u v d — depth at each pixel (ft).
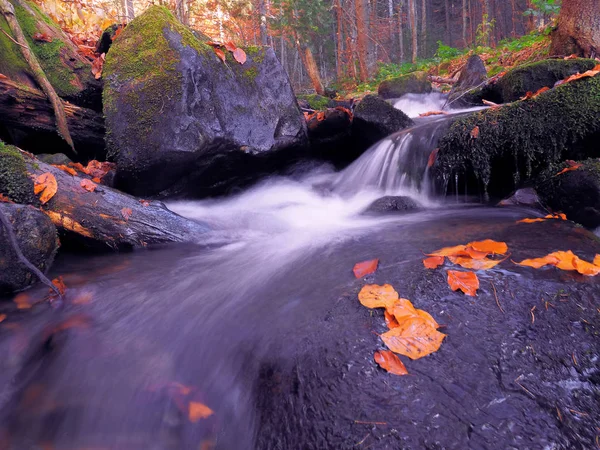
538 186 11.94
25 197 10.27
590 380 5.08
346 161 19.58
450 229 9.74
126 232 10.84
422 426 4.53
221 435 5.35
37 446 5.67
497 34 83.97
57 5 30.25
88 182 11.11
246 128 14.75
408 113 29.04
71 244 10.94
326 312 6.39
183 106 13.24
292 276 8.12
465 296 6.37
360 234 10.23
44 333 7.43
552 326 5.74
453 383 4.99
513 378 5.03
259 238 11.54
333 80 70.90
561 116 11.65
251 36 60.95
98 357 6.78
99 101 17.24
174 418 5.66
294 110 16.24
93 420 5.89
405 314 5.94
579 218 10.74
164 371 6.38
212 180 15.30
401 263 7.64
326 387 5.16
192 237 11.29
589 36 21.98
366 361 5.36
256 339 6.33
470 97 24.09
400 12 90.63
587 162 11.15
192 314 7.47
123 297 8.39
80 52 18.47
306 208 14.20
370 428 4.58
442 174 13.43
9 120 14.10
